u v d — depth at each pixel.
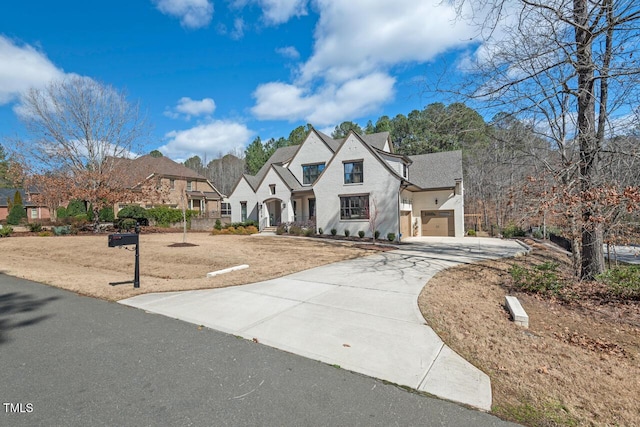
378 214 20.64
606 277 7.57
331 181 22.28
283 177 25.00
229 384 3.13
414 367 3.54
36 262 11.06
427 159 26.16
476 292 7.20
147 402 2.80
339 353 3.86
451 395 3.02
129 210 25.02
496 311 5.88
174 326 4.69
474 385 3.20
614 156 7.28
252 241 18.12
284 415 2.66
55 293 6.43
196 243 15.88
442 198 24.39
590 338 4.92
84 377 3.21
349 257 12.30
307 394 2.98
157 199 26.62
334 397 2.94
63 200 21.16
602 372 3.71
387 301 6.12
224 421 2.57
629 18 5.82
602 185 7.07
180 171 36.78
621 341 4.84
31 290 6.66
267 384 3.14
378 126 45.59
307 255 12.69
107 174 21.53
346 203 21.81
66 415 2.60
